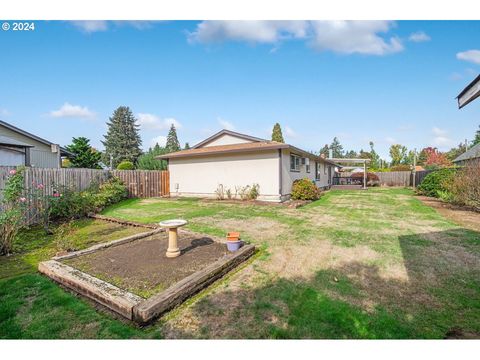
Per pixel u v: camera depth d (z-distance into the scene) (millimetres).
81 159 22391
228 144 15625
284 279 3451
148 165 24016
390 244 5008
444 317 2553
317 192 13125
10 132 13812
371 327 2396
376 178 25375
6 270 3896
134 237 5250
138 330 2373
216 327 2418
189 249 4582
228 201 12328
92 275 3438
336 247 4863
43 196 7238
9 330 2375
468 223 6797
